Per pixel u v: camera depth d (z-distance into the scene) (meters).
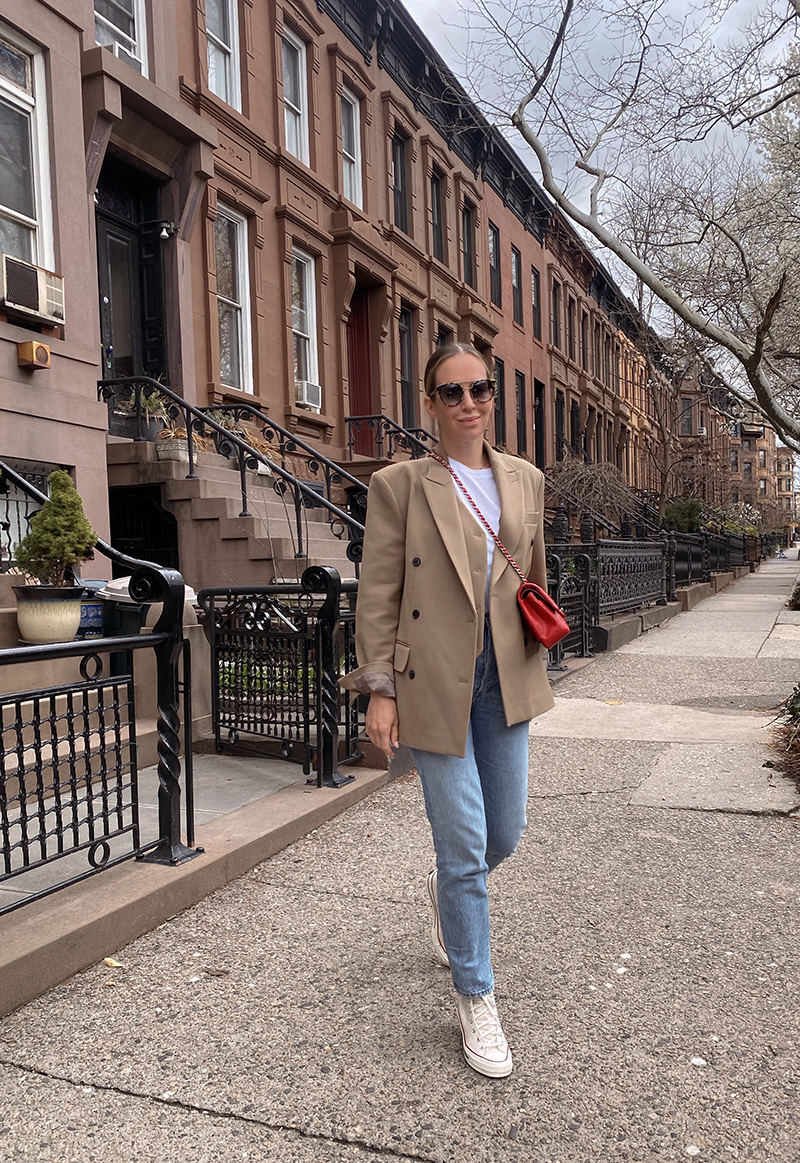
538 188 22.78
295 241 12.83
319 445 13.29
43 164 7.39
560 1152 1.90
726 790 4.67
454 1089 2.12
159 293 10.12
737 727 6.11
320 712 4.54
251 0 11.76
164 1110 2.05
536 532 2.38
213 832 3.77
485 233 20.67
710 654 9.97
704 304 9.08
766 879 3.48
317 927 3.08
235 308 11.73
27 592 4.72
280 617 4.87
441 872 2.23
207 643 5.50
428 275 17.36
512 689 2.24
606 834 4.07
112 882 3.15
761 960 2.79
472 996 2.21
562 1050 2.29
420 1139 1.94
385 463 13.30
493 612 2.23
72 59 7.70
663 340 16.97
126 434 9.67
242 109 11.64
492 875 3.58
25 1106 2.07
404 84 16.61
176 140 9.84
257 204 11.84
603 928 3.05
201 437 9.66
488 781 2.35
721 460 34.28
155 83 9.80
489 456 2.38
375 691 2.22
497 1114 2.02
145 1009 2.52
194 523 8.42
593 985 2.64
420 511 2.26
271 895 3.37
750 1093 2.09
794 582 25.14
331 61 13.92
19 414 6.89
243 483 8.38
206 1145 1.93
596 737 5.99
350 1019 2.45
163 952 2.89
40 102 7.40
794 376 12.52
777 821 4.20
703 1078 2.15
